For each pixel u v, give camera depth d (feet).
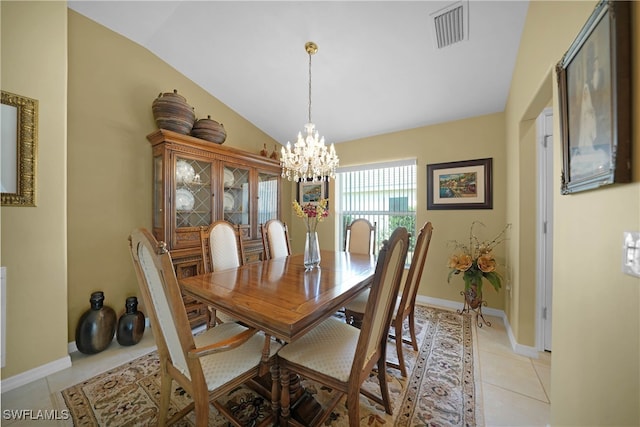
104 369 5.69
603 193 2.60
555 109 3.88
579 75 2.91
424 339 7.00
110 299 7.12
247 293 4.35
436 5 5.57
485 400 4.71
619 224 2.33
